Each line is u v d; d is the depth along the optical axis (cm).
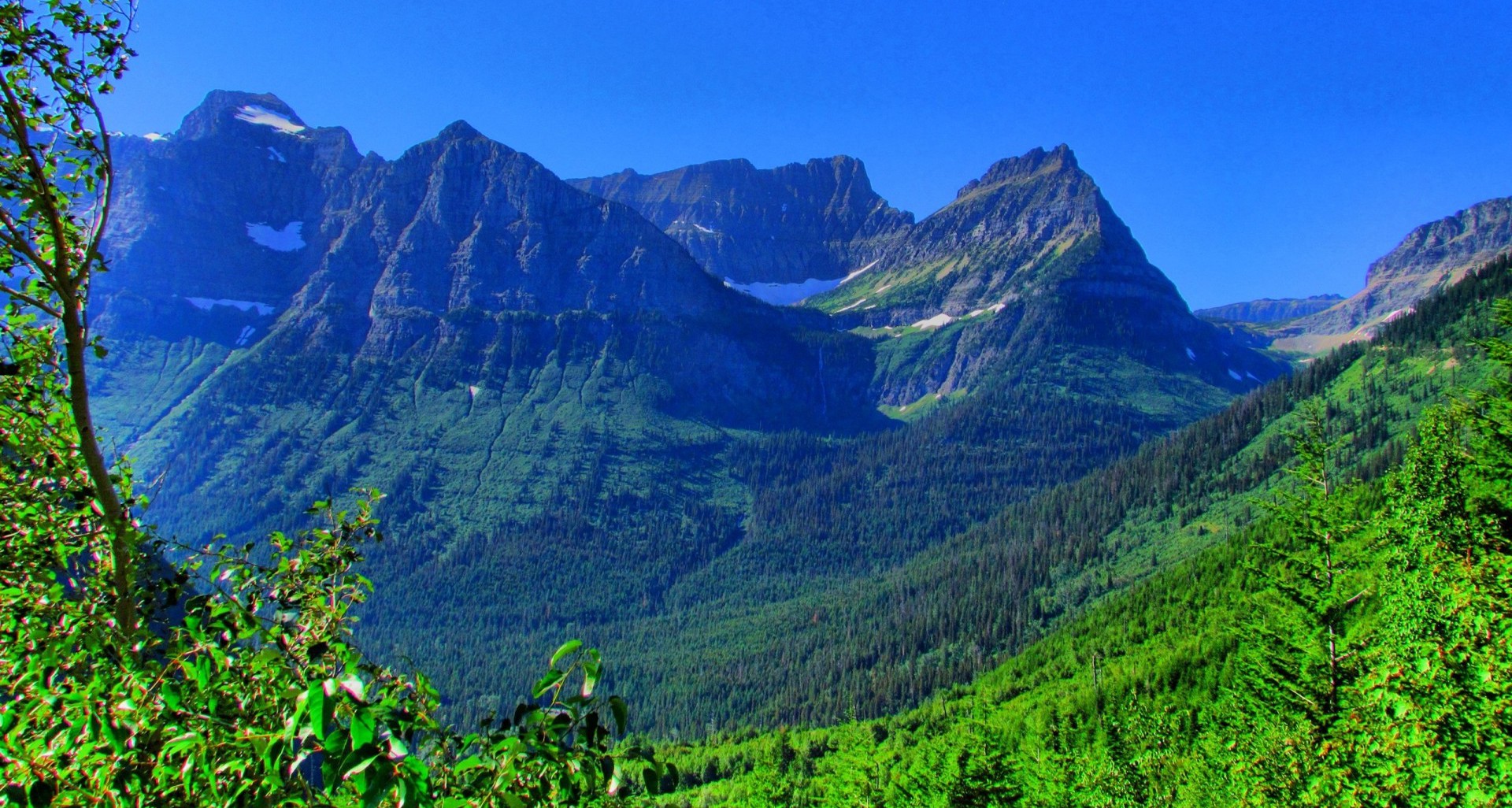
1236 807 3675
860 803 9006
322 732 579
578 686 686
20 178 934
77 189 1018
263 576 947
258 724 734
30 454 977
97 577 945
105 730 692
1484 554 2789
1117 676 13812
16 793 679
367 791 561
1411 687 2408
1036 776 7869
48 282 945
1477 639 2359
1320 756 2953
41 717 738
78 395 946
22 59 953
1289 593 3881
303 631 891
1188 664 12475
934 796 6562
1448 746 2206
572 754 645
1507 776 2061
